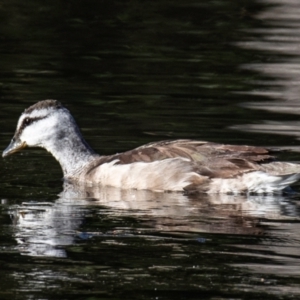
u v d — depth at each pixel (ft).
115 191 48.80
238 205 45.50
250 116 63.46
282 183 47.93
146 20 94.53
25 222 41.78
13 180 50.19
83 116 62.80
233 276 35.09
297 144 56.49
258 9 99.04
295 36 89.15
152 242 38.99
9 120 61.87
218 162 48.65
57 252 37.60
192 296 33.30
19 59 80.23
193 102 67.26
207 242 39.14
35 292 33.55
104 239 39.34
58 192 47.98
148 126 60.49
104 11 97.50
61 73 75.92
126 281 34.58
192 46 85.66
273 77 75.51
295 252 37.81
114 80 73.67
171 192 48.62
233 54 83.05
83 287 34.01
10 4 98.73
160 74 75.97
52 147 52.44
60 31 90.17
